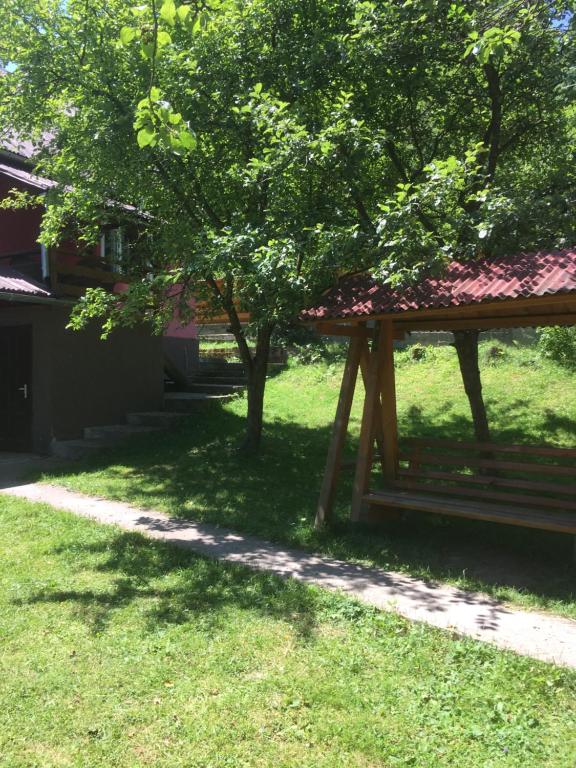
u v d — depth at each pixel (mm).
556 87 7602
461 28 7488
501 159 9367
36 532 6352
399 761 2795
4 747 2895
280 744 2916
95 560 5465
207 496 7738
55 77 8641
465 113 8859
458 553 5797
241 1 7863
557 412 10195
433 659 3709
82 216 9250
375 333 6559
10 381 11742
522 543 6012
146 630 4062
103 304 8812
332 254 6332
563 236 6562
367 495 6449
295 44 8148
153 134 3383
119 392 12336
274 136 7000
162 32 3229
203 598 4594
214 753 2855
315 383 14195
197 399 12984
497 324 6398
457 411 11047
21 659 3682
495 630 4125
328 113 8117
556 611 4461
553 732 2996
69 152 8672
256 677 3492
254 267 6773
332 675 3504
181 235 8266
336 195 7969
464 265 5555
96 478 8945
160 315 9297
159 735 2982
